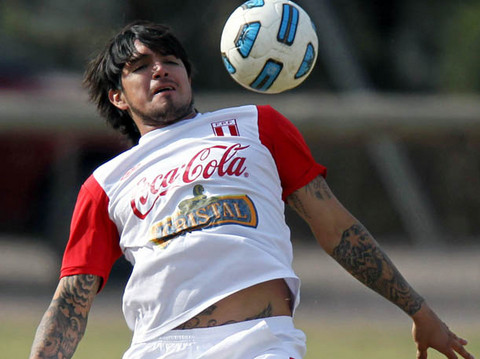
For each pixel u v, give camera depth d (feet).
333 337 88.02
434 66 208.54
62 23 191.83
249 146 41.01
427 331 42.60
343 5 206.69
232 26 45.85
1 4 195.11
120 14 184.14
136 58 42.91
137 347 39.93
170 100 42.37
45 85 127.13
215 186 39.93
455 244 176.04
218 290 38.83
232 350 38.01
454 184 187.01
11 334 89.51
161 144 41.83
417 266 143.64
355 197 186.70
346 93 182.80
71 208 115.14
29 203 120.57
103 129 110.63
